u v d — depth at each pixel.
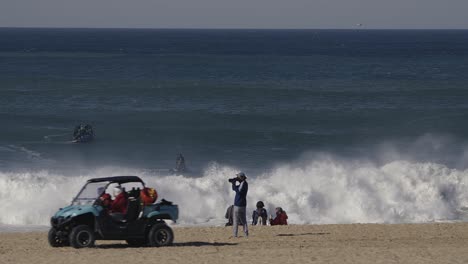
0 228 75.06
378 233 62.34
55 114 166.38
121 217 50.31
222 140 142.50
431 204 93.44
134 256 46.16
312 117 170.38
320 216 89.50
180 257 45.88
